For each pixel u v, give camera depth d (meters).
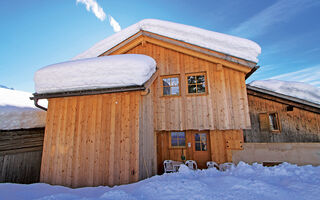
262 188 2.93
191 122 6.13
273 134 6.42
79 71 4.39
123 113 4.39
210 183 3.51
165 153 6.98
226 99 5.97
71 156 4.41
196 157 6.63
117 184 3.98
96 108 4.59
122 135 4.26
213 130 6.27
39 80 4.62
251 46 5.77
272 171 4.03
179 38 6.69
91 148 4.36
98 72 4.31
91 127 4.49
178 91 6.72
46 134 4.73
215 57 6.22
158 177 4.12
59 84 4.46
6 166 5.19
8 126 5.20
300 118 6.25
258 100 6.81
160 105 6.53
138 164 4.03
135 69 4.19
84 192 3.46
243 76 5.98
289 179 3.50
